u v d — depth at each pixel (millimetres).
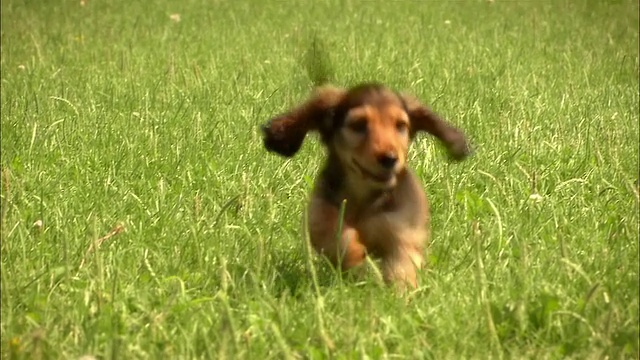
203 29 24406
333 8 28000
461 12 26859
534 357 7246
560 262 8641
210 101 15664
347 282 8508
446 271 8898
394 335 7398
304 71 16047
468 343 7434
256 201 10625
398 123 8469
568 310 7910
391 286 8453
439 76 17984
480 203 10562
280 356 7230
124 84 17141
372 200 8609
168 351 7234
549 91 16500
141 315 7891
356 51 20406
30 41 22031
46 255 9195
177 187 11320
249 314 7746
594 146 12859
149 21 25797
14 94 16438
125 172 11875
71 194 10922
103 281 8312
